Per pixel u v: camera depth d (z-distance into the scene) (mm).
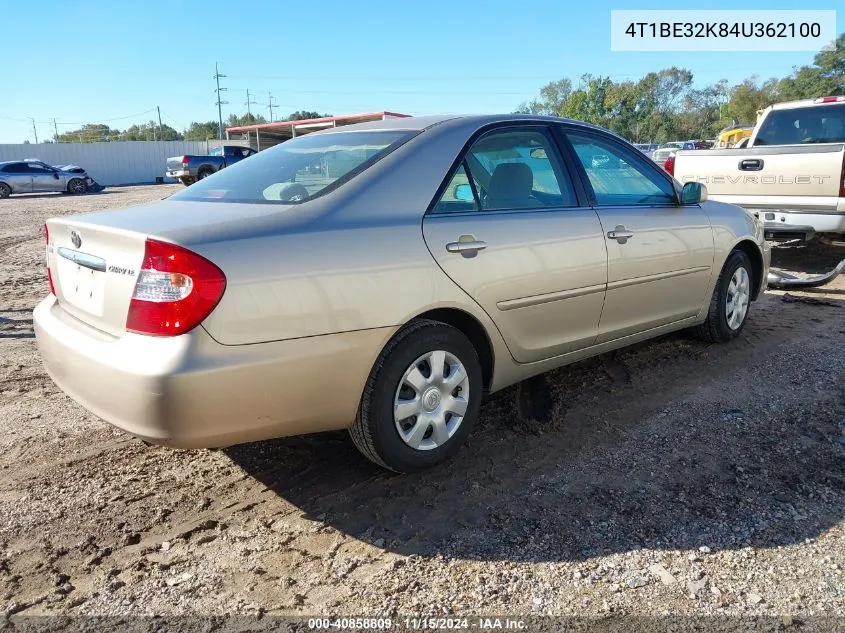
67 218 2977
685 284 4336
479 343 3275
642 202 4121
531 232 3311
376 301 2713
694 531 2650
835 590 2303
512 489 2992
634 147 4238
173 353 2324
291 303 2510
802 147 7016
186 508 2869
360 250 2699
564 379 4281
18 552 2562
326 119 29328
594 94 62625
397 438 2898
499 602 2279
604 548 2557
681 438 3453
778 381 4207
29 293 7348
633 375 4340
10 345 5223
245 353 2422
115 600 2305
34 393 4164
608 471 3131
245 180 3250
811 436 3447
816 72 55000
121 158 42188
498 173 3365
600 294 3689
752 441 3404
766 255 5273
